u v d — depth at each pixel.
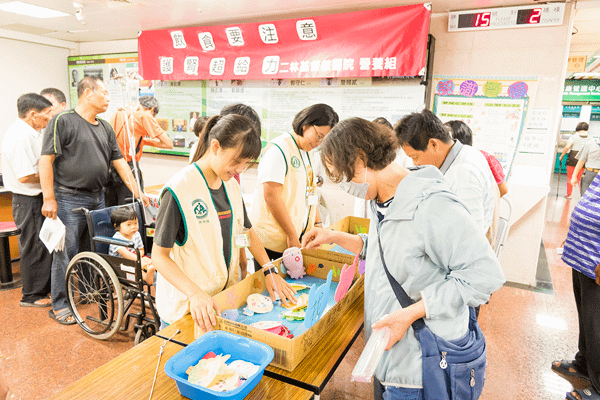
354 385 2.18
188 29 4.29
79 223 2.91
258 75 4.03
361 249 1.57
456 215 0.92
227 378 0.97
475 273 0.92
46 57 5.39
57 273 2.86
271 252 2.02
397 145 1.00
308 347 1.14
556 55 3.17
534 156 3.40
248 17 4.01
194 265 1.31
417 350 1.01
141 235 2.76
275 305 1.44
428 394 1.01
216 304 1.19
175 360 0.99
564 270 3.94
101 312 2.71
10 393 2.09
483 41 3.36
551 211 6.62
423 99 3.49
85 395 0.96
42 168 2.68
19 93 5.18
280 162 1.82
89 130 2.86
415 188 0.96
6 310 3.04
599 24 3.99
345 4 3.45
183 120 4.80
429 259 0.99
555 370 2.35
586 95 9.77
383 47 3.39
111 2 3.58
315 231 1.58
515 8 3.18
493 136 3.46
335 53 3.61
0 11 3.97
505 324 2.87
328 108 1.79
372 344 0.93
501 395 2.13
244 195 3.40
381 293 1.08
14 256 4.02
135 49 5.18
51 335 2.68
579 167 5.92
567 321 2.93
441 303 0.94
